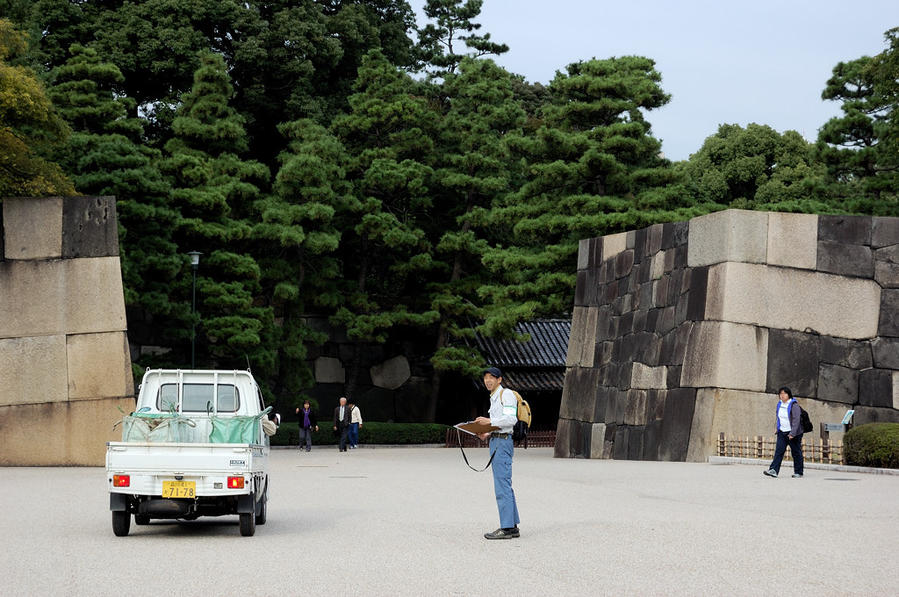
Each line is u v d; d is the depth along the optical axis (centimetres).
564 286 4222
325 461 3262
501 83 5169
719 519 1300
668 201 4166
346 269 5631
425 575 894
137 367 4184
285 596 794
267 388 4669
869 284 2695
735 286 2653
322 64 5734
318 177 4716
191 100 4659
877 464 2188
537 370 5497
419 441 5141
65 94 4256
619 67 4306
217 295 4319
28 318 2786
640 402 3067
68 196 2872
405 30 6562
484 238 5519
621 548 1048
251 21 5394
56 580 873
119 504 1201
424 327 5338
